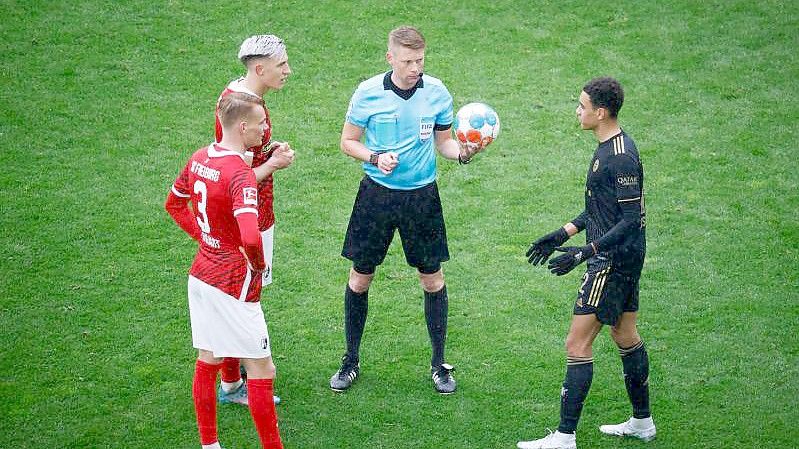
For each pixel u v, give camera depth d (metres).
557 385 23.66
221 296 19.66
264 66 21.91
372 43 42.03
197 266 19.98
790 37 42.44
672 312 26.31
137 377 23.75
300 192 32.69
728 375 23.78
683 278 27.86
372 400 23.22
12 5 43.44
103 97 37.72
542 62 40.94
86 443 21.41
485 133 22.02
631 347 21.14
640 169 19.98
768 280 27.66
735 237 29.83
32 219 30.34
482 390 23.52
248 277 19.72
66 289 27.14
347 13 44.22
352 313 23.45
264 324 20.25
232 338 19.83
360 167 34.28
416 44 21.31
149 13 43.59
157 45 41.34
